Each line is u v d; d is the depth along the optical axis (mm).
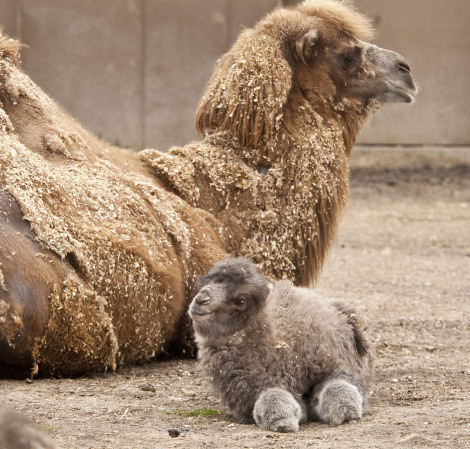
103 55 83938
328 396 21297
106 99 84375
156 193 28875
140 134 84875
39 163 26562
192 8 83875
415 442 19172
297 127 30703
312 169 30469
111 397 23766
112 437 19844
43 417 21156
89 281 25609
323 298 24750
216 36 84125
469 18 87875
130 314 26656
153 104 84812
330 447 18875
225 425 21266
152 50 84375
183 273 28328
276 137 30500
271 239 30000
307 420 22109
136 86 84500
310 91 31234
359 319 24500
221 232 29750
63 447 18859
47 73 83125
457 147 90000
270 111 30312
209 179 30547
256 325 21875
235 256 29703
